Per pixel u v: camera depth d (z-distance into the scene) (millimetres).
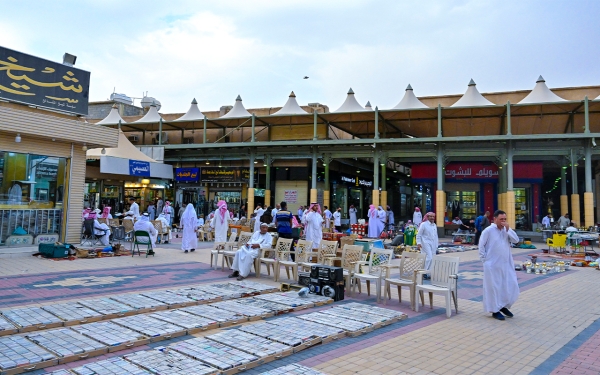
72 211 15305
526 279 11320
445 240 24109
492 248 7211
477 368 4859
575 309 7883
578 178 35031
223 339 5445
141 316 6398
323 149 27688
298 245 10531
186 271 11195
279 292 8664
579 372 4789
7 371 4227
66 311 6469
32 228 14281
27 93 14195
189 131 33500
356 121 28281
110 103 38531
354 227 20750
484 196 29234
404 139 24906
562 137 22641
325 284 8391
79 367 4426
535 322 6945
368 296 8859
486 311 7262
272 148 28266
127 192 31172
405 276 8305
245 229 18922
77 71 15750
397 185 41312
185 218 15672
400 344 5668
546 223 24578
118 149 23031
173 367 4449
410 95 25844
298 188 29391
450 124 27703
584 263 14070
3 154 13570
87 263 12078
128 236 18828
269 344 5266
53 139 14539
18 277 9633
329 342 5672
